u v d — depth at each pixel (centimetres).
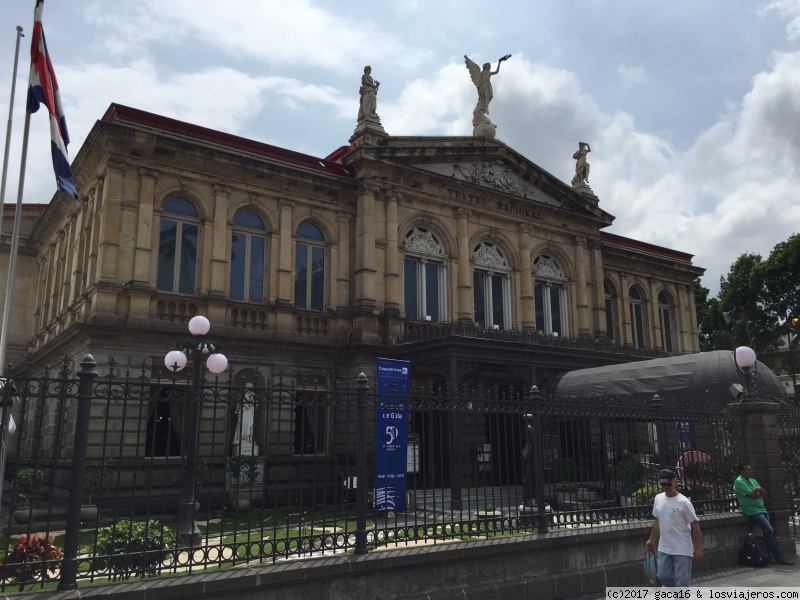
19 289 3041
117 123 1950
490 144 2694
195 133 2164
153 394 859
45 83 1363
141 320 1931
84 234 2203
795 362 4638
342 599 848
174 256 2072
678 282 3634
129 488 1734
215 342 2050
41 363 2591
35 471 714
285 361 2181
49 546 804
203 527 1303
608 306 3325
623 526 1176
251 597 779
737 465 1464
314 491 903
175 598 732
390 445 1313
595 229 3070
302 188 2331
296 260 2328
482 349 2142
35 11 1370
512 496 1597
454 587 948
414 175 2503
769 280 4288
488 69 2823
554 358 2330
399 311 2383
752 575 1231
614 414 1294
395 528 961
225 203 2159
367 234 2361
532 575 1035
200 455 1834
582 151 3159
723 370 1820
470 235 2641
